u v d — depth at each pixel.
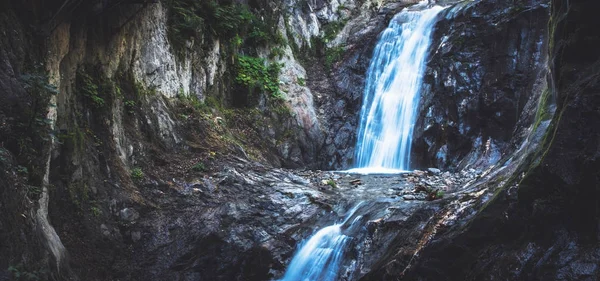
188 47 12.08
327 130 15.14
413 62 15.00
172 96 11.48
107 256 8.25
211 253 8.85
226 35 13.55
